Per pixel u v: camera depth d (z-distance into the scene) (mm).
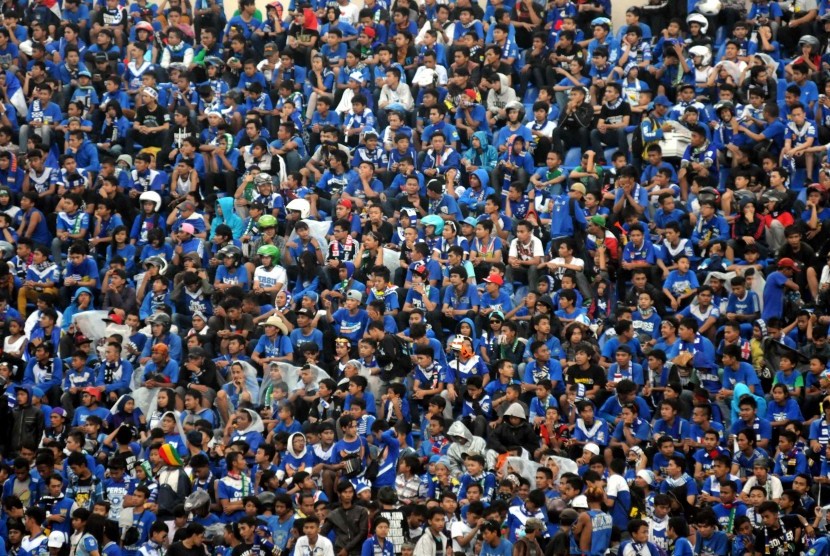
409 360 74000
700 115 92312
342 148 91438
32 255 83625
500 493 65750
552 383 72875
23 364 75812
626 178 84812
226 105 95688
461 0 102250
